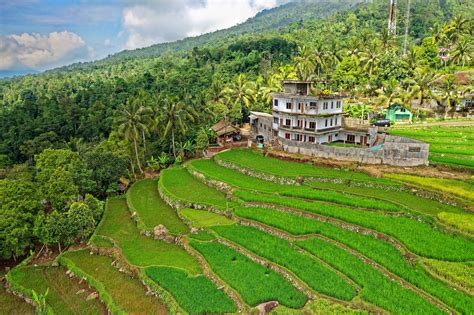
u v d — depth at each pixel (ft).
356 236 147.13
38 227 165.78
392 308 107.65
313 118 234.79
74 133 380.17
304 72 385.29
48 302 135.03
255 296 120.67
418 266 124.98
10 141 343.05
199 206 190.19
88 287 142.92
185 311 118.42
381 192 179.73
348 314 107.76
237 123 352.49
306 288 122.42
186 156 283.79
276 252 142.82
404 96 306.76
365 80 377.71
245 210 176.65
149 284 135.95
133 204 206.90
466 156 203.72
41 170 206.90
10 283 148.77
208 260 144.66
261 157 244.22
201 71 542.57
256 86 384.27
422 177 184.55
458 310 105.60
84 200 197.67
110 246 167.32
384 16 627.46
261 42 596.70
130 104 253.85
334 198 174.91
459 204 158.71
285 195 186.60
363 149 209.05
